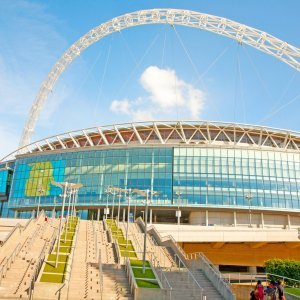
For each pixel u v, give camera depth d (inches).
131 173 3385.8
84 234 1884.8
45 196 3599.9
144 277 1179.9
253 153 3353.8
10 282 1051.3
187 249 2396.7
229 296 1040.8
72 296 1011.3
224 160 3319.4
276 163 3344.0
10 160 4446.4
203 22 3191.4
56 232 1847.9
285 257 2448.3
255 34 2871.6
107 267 1254.3
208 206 3152.1
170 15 3334.2
